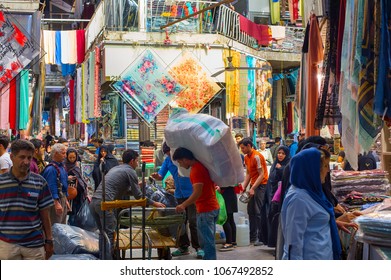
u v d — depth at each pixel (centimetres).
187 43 1366
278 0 1880
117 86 1291
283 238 433
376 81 446
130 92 1298
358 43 464
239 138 1250
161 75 1327
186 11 1388
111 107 1442
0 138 727
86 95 1478
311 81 606
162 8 1369
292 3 1547
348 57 488
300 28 1761
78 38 1505
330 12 550
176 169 813
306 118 612
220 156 630
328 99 561
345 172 579
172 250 887
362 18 464
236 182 653
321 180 427
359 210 525
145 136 1361
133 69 1309
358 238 411
